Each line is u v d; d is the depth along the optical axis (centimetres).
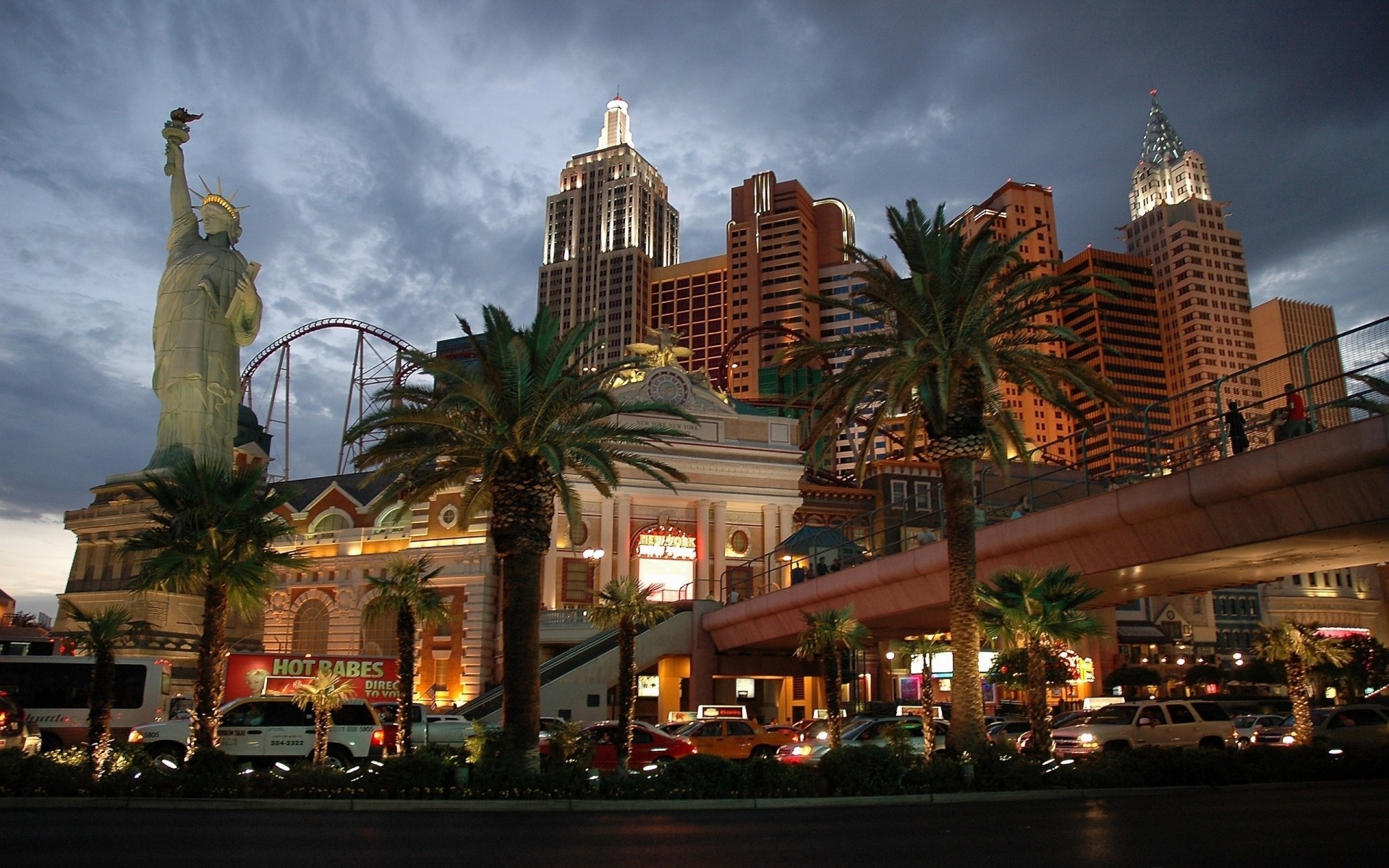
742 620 6750
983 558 4475
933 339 3488
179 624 8769
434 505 8400
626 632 4197
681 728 4909
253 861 1677
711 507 9119
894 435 10219
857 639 4150
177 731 3603
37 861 1648
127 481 9281
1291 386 3212
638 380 9162
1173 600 11175
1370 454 2811
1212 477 3319
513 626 3284
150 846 1836
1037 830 2105
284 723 3584
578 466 3669
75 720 4259
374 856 1755
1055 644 3584
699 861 1697
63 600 9006
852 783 2986
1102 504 3788
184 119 10231
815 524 9700
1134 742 3912
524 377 3356
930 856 1752
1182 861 1662
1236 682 8575
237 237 10250
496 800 2758
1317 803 2597
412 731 4262
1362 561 3834
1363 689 7119
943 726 4234
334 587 8400
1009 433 3881
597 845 1914
